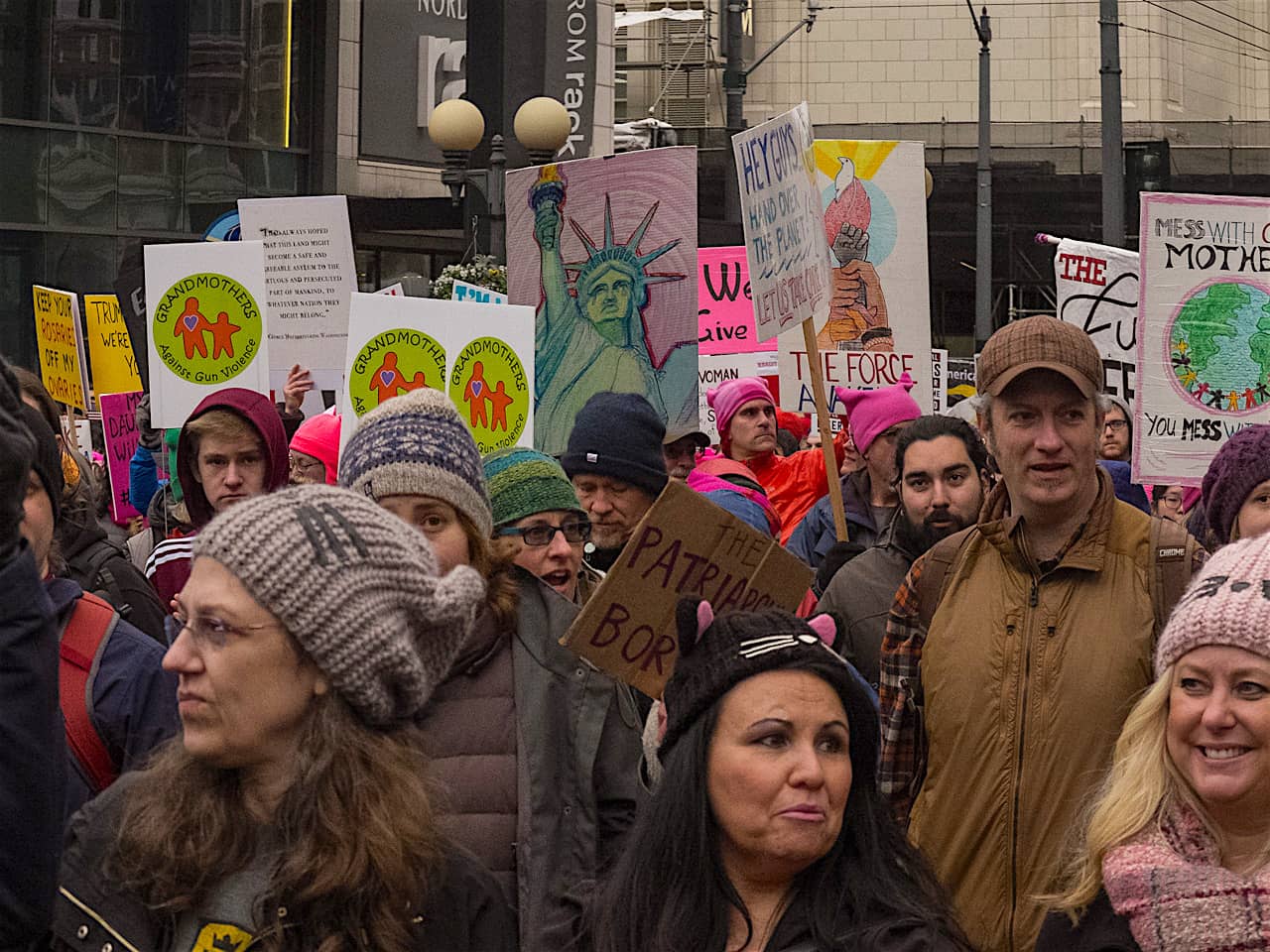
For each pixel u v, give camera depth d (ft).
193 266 29.94
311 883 10.78
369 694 11.27
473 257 62.69
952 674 17.06
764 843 12.16
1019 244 145.28
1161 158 119.03
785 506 34.09
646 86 188.44
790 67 192.44
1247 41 196.65
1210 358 28.35
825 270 27.25
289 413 34.42
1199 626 12.63
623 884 12.70
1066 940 12.80
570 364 30.27
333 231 34.65
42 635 10.57
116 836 11.46
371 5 118.21
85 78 107.65
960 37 190.60
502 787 15.57
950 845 16.81
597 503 20.85
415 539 11.84
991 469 22.45
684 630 12.78
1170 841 12.70
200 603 11.19
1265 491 19.52
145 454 38.93
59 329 44.88
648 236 29.55
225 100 113.09
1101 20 97.45
